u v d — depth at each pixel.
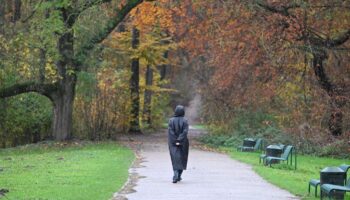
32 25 28.56
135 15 37.12
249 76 33.78
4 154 25.88
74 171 17.52
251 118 34.19
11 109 33.72
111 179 15.76
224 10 31.69
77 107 33.50
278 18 29.12
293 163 23.56
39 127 35.22
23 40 28.53
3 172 17.47
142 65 46.53
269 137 31.05
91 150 26.73
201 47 39.66
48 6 27.33
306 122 30.48
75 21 29.61
